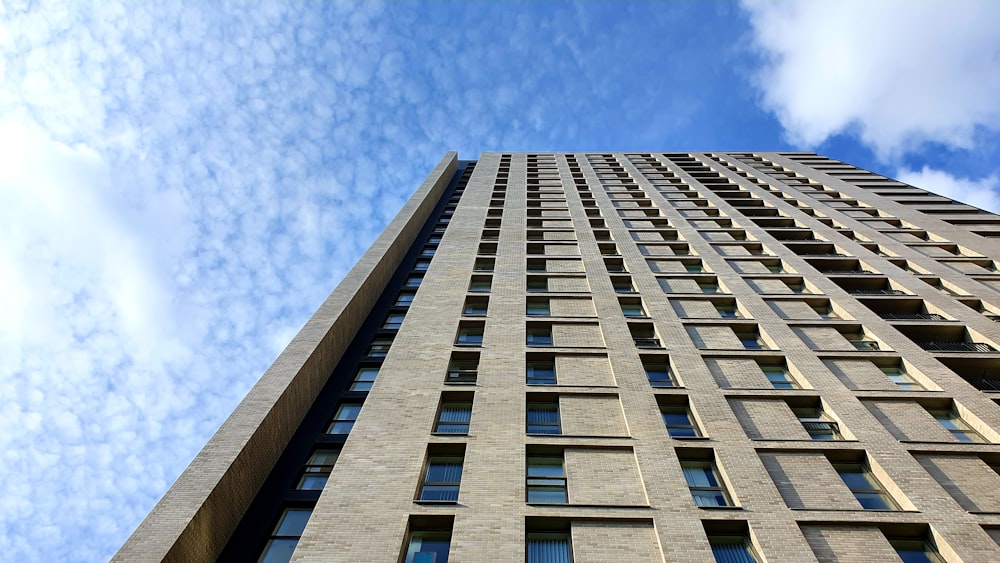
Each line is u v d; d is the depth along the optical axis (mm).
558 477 15586
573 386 19188
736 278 27969
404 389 18672
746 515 13945
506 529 13367
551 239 33312
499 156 59469
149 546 12664
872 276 27750
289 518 16250
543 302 25516
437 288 26359
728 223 36250
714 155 58500
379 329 26453
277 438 18203
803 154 58281
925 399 18578
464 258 30078
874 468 15836
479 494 14367
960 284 27047
